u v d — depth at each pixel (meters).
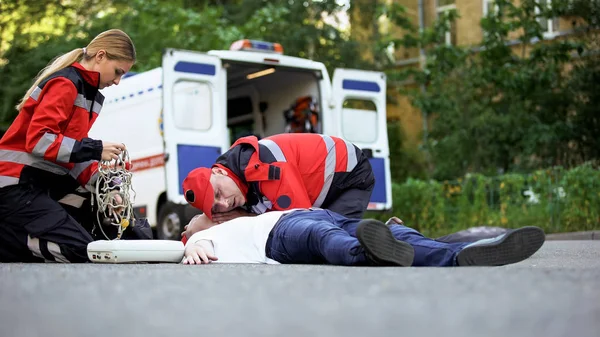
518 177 13.61
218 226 5.12
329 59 21.88
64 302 2.44
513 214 13.51
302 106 11.38
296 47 21.27
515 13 17.06
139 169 10.98
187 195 5.41
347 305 2.31
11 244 5.39
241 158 5.32
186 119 10.01
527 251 4.20
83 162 5.56
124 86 11.36
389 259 3.99
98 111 5.65
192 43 17.22
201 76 10.14
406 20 18.58
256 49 10.66
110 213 5.51
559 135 16.89
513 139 17.44
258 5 22.47
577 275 3.21
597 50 17.09
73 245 5.39
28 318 2.09
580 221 13.03
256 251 4.91
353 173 5.52
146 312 2.19
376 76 11.50
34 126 5.30
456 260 4.16
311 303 2.37
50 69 5.49
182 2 20.16
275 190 5.25
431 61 18.19
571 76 17.17
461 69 18.06
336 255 4.29
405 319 2.01
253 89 12.06
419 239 4.31
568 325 1.88
